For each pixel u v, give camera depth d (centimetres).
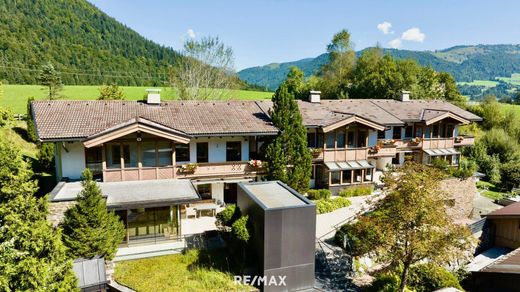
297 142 2648
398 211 1614
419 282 1856
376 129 3180
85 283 1526
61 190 2041
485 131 5684
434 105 4238
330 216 2628
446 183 3041
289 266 1659
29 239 1104
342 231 2136
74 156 2291
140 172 2312
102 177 2314
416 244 1530
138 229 2067
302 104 3572
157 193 2109
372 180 3312
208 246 2009
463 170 3216
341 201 2844
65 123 2291
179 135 2341
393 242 1619
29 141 3900
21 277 1041
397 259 1639
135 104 2772
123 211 2036
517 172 4156
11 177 1145
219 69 5606
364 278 1898
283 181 2594
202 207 2498
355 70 7125
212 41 5488
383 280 1783
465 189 3144
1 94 2850
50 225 1205
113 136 2162
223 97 5697
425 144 3775
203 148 2658
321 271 1902
